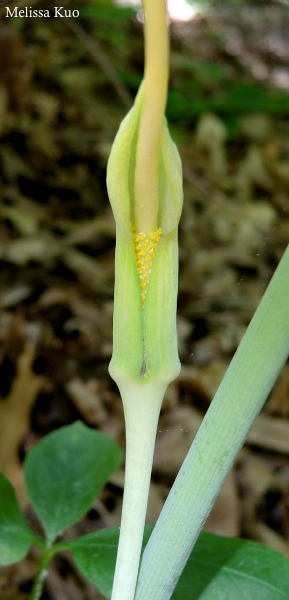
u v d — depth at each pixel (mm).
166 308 169
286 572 200
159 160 171
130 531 167
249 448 500
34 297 568
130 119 165
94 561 212
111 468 248
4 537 218
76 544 218
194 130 1084
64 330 542
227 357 601
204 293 697
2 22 732
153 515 422
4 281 577
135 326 169
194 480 162
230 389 159
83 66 1015
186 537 165
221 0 2025
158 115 163
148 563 167
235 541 208
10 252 606
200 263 746
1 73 739
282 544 433
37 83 891
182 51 1481
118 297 170
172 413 507
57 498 239
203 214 834
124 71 1051
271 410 537
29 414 442
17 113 772
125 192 166
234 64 1634
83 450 252
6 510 223
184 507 163
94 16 1003
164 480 457
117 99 983
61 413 472
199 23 1738
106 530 223
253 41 1841
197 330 636
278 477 480
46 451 251
